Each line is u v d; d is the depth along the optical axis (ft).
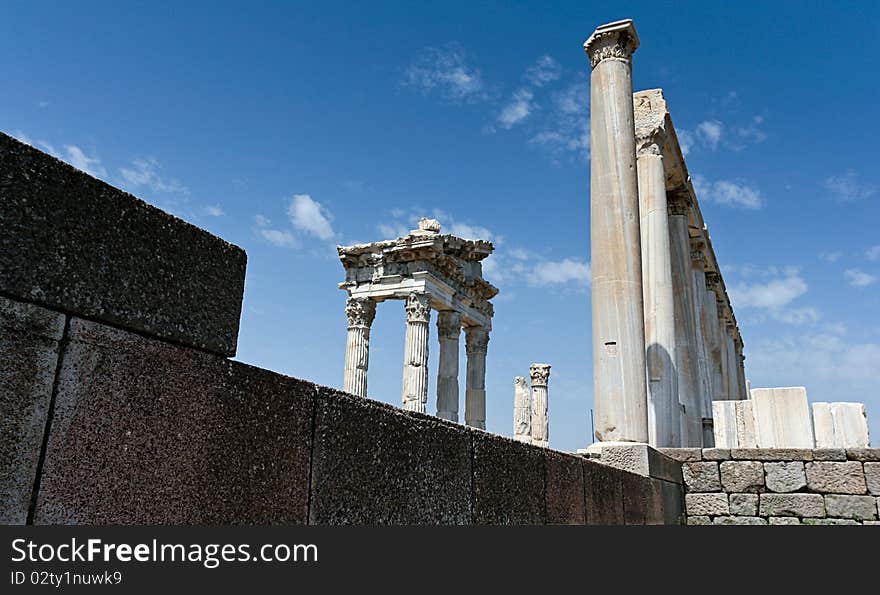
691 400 61.31
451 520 15.48
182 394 9.57
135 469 8.78
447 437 15.83
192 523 9.41
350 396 12.87
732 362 101.76
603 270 38.50
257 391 10.82
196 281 10.15
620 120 40.55
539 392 122.83
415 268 108.78
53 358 8.07
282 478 11.02
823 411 45.16
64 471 8.00
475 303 125.29
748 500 43.11
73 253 8.43
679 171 65.41
